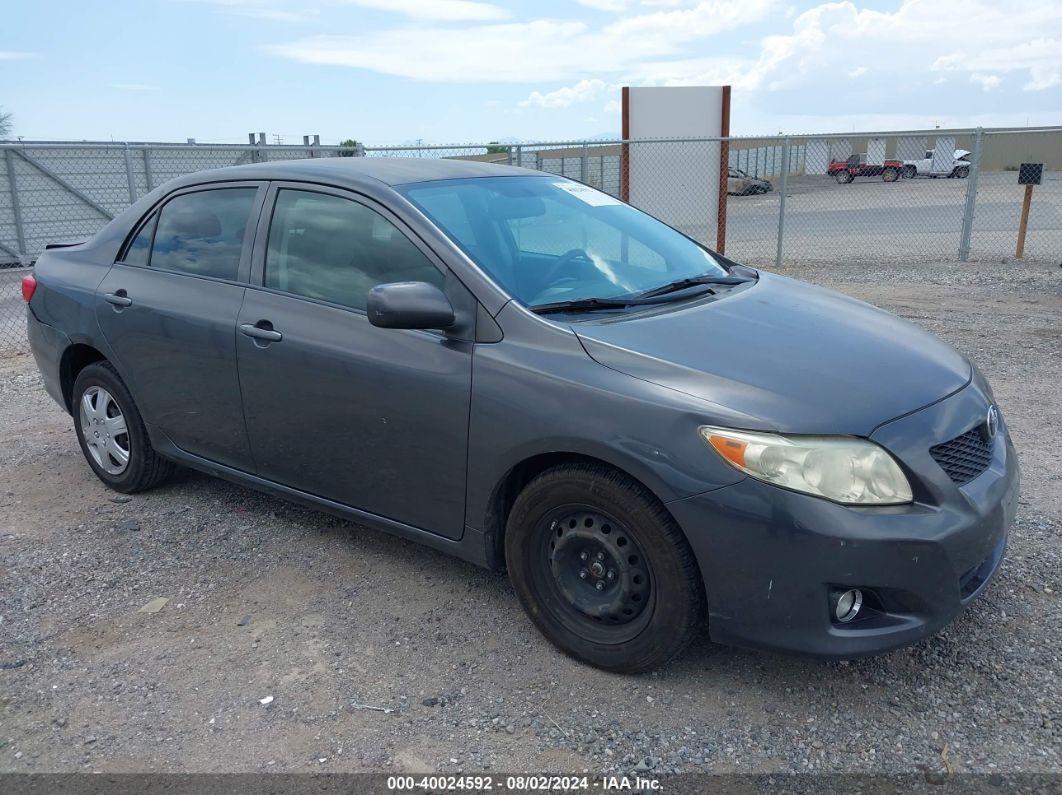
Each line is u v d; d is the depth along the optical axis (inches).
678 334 123.1
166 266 171.2
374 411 136.1
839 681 120.3
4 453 219.0
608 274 144.1
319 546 164.2
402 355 132.3
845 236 689.6
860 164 1174.3
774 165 1034.7
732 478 105.7
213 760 107.9
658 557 112.3
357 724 114.0
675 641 114.4
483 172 161.9
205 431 165.6
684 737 110.0
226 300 156.7
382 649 130.6
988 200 976.9
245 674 125.3
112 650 132.2
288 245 152.3
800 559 104.1
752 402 108.7
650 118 534.0
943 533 105.9
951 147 1228.5
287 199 154.7
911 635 107.1
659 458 108.9
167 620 140.1
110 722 115.6
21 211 531.8
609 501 114.7
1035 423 218.8
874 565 103.5
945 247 598.5
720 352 118.6
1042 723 110.2
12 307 445.4
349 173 150.3
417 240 135.9
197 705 118.6
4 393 278.5
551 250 144.6
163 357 166.6
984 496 113.4
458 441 127.9
